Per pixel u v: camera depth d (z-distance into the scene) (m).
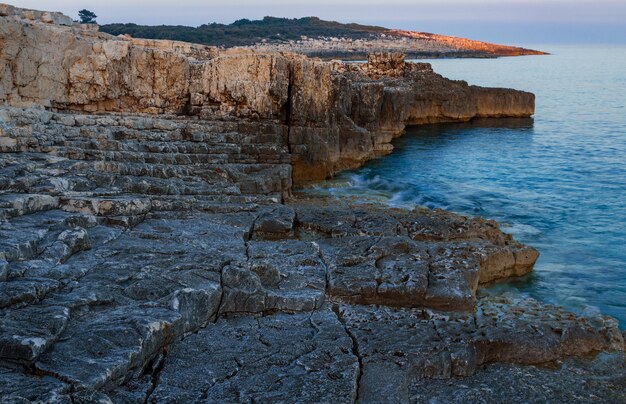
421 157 36.88
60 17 29.38
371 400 9.73
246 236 16.75
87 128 21.72
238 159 24.05
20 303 10.23
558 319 13.50
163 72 26.48
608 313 15.17
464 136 45.50
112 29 128.12
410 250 16.08
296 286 13.35
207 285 11.98
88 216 14.80
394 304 13.59
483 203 26.20
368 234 17.58
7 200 14.14
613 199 27.00
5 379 8.47
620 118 54.12
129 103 26.30
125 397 8.98
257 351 10.73
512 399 10.51
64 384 8.50
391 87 45.75
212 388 9.53
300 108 27.22
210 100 26.94
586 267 18.41
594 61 156.62
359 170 32.38
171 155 21.89
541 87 83.94
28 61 22.97
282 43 154.88
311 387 9.66
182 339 11.02
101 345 9.58
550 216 24.30
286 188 23.31
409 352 11.17
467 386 10.83
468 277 15.00
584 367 11.86
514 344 11.91
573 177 31.55
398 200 25.77
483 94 54.78
